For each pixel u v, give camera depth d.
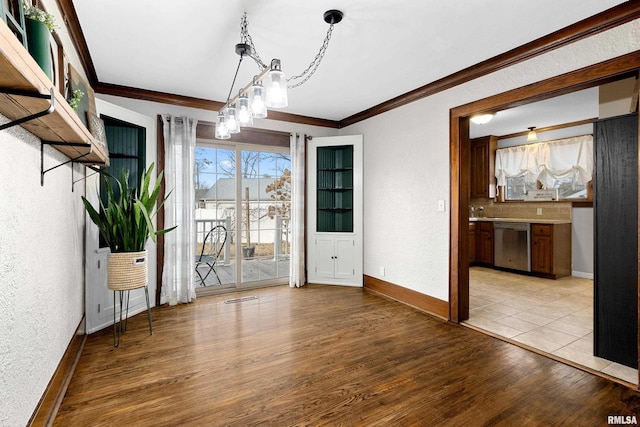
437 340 2.67
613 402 1.82
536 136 5.38
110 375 2.08
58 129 1.35
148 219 2.52
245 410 1.74
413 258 3.59
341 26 2.24
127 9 2.04
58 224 1.88
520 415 1.71
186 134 3.62
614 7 2.00
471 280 4.86
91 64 2.83
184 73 3.04
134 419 1.65
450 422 1.65
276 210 4.53
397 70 2.97
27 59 0.82
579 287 4.42
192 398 1.84
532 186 5.60
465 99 3.00
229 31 2.30
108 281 2.59
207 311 3.37
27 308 1.37
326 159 4.73
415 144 3.56
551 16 2.11
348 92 3.57
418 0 1.95
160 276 3.57
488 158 6.02
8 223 1.19
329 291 4.20
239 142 4.22
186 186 3.63
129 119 3.14
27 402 1.37
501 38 2.40
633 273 2.21
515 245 5.33
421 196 3.48
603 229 2.34
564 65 2.30
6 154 1.18
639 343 1.93
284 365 2.23
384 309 3.47
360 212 4.39
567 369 2.19
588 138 4.83
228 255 4.23
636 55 1.95
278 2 1.97
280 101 1.90
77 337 2.33
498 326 2.98
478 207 6.43
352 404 1.80
